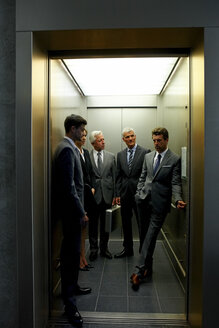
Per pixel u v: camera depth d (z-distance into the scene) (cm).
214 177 187
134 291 284
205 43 185
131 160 376
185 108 280
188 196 226
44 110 222
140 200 313
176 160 281
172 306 254
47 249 230
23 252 196
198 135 201
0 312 202
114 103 486
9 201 200
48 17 189
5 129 198
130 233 388
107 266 353
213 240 189
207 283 190
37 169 205
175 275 327
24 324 198
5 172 199
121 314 238
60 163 216
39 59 207
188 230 227
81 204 222
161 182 286
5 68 197
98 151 389
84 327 219
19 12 190
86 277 319
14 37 197
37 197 205
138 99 483
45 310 225
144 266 290
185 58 277
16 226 195
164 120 445
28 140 192
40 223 212
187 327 220
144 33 194
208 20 185
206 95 187
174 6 186
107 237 387
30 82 190
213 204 188
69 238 225
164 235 435
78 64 322
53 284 250
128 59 307
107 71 350
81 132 237
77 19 188
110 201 385
